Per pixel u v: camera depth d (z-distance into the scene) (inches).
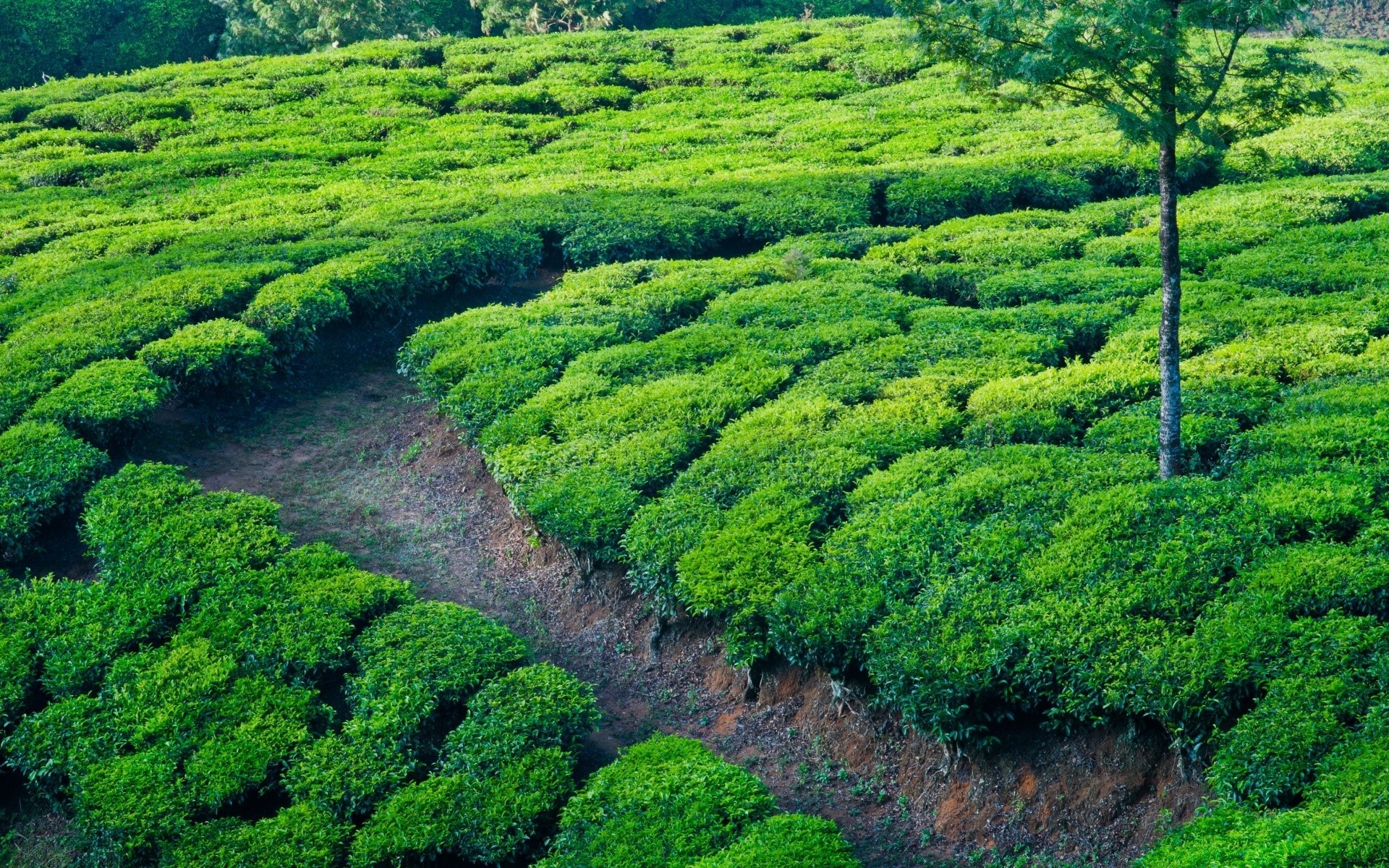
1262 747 426.6
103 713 600.1
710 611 607.2
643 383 862.5
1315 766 413.1
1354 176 1253.7
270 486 861.8
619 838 490.9
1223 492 568.1
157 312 979.9
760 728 593.0
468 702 586.9
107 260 1158.3
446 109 1862.7
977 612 532.7
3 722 600.7
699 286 1048.8
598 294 1059.3
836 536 624.1
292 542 791.1
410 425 944.3
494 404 852.0
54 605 674.2
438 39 2304.4
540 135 1692.9
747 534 641.0
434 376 917.2
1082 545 553.3
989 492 621.3
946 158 1437.0
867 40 2133.4
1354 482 558.9
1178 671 464.1
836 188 1312.7
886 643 534.9
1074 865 469.1
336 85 1914.4
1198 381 728.3
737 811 496.1
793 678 597.3
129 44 2568.9
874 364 837.2
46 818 578.6
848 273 1047.6
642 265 1131.9
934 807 520.1
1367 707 428.5
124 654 639.8
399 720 573.6
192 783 553.3
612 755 592.4
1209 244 1026.7
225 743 573.6
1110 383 736.3
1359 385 681.0
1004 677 506.0
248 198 1395.2
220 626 647.8
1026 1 525.0
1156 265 1003.9
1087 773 489.7
